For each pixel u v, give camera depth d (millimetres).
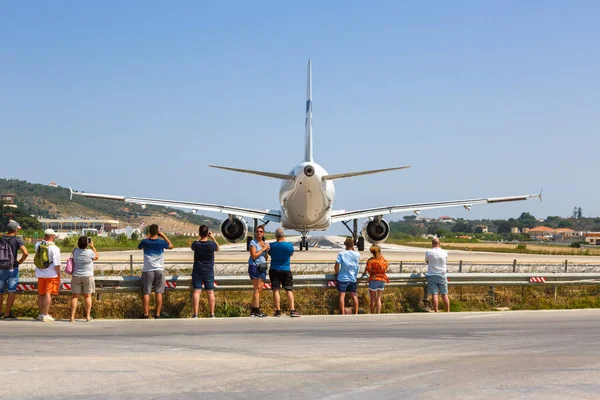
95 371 8797
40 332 12773
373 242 37781
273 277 16266
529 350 10562
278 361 9562
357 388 7906
